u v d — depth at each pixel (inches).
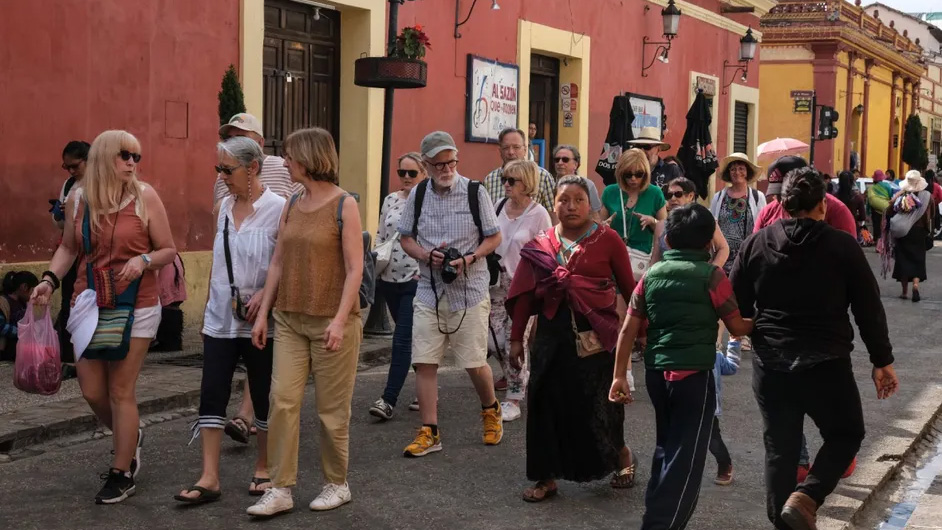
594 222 235.3
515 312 241.0
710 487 253.0
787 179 205.9
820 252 200.4
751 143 1096.8
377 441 288.7
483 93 628.4
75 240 235.9
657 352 205.9
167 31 439.8
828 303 201.0
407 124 568.1
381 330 432.1
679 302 204.1
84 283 233.8
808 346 200.7
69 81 403.5
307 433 295.0
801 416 206.2
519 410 315.9
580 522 226.5
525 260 238.2
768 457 206.2
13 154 385.4
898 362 432.5
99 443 280.4
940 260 950.4
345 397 230.2
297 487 247.8
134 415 235.8
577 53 733.3
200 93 456.1
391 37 453.4
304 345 227.0
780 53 1536.7
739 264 209.0
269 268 229.3
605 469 235.6
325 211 223.1
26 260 390.6
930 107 2431.1
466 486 250.1
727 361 243.6
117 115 422.0
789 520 200.1
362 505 235.0
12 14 383.6
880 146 1902.1
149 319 234.5
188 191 454.0
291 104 513.0
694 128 711.7
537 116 728.3
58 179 401.4
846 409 203.0
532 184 306.8
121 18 421.4
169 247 235.8
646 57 837.2
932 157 2156.7
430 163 275.0
